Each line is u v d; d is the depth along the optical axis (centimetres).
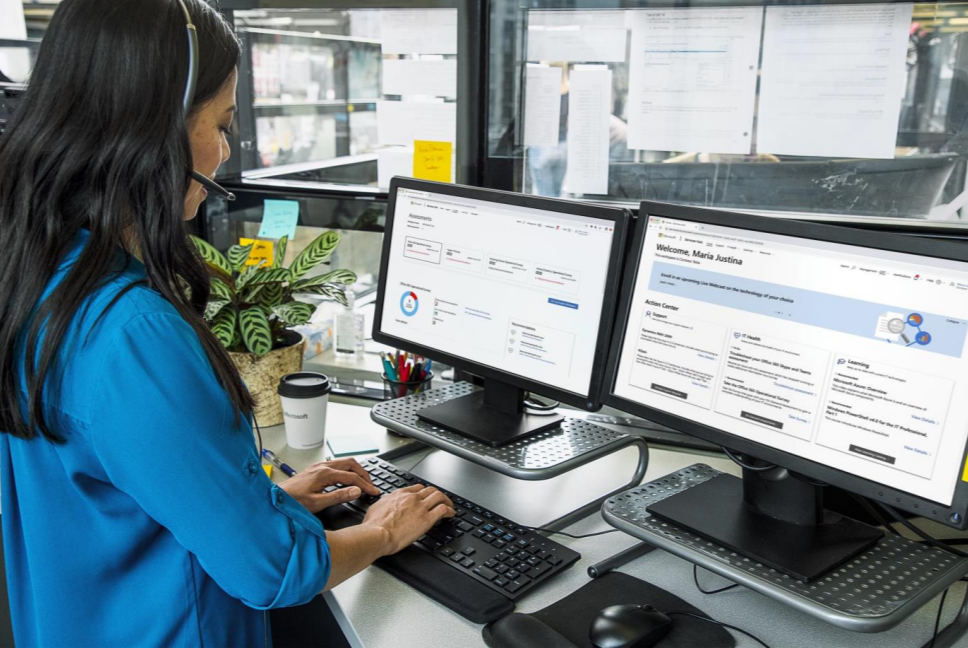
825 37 145
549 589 107
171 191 78
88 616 88
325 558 90
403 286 147
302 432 147
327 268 193
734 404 107
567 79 163
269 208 189
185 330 80
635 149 163
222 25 86
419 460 146
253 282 157
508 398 138
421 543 113
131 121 75
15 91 84
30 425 78
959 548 116
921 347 92
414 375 160
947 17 137
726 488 117
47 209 75
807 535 103
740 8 149
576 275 124
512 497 132
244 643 96
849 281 97
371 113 179
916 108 143
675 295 113
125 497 84
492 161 172
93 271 76
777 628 100
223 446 81
